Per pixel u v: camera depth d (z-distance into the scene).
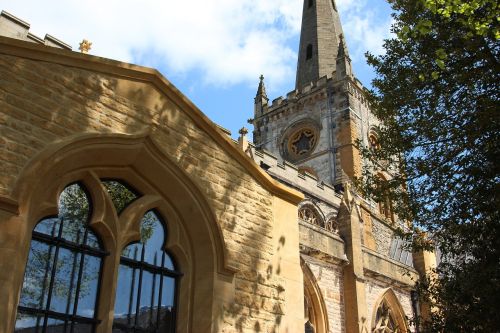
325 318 23.42
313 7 60.34
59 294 7.93
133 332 8.71
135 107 9.46
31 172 7.54
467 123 13.38
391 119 15.09
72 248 8.35
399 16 15.11
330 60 55.50
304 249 23.44
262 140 51.38
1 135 7.49
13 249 7.05
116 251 8.68
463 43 13.34
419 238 15.55
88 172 8.75
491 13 10.98
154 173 9.59
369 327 25.98
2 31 18.98
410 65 14.70
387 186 14.98
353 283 25.25
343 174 41.31
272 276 10.86
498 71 12.53
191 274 9.71
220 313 9.36
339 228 27.36
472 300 13.16
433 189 13.97
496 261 12.77
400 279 30.03
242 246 10.45
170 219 9.85
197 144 10.39
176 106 10.24
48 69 8.41
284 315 10.69
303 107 49.34
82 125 8.56
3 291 6.76
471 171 12.90
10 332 6.91
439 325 14.38
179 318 9.37
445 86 13.69
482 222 13.11
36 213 7.84
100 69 9.14
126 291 8.84
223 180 10.66
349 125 44.22
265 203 11.52
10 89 7.81
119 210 9.29
